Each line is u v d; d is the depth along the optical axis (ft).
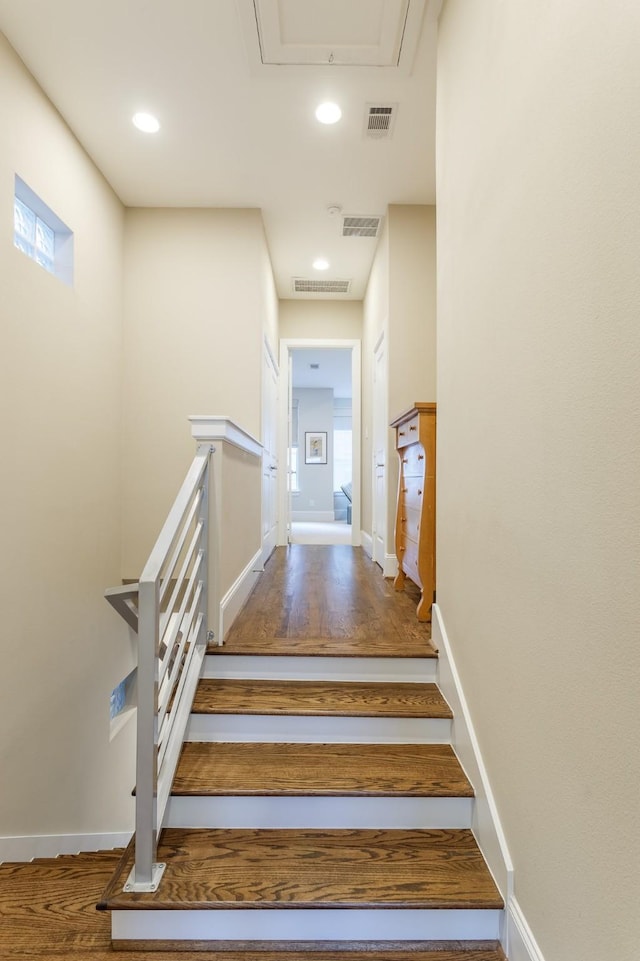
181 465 11.92
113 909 3.94
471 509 4.99
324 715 5.70
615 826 2.54
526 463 3.64
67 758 9.03
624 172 2.47
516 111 3.81
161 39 7.17
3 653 7.14
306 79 7.86
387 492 11.98
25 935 4.09
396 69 7.62
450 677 5.74
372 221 12.55
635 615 2.40
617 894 2.52
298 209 11.99
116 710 11.61
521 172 3.73
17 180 7.66
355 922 4.03
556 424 3.19
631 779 2.41
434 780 5.02
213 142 9.50
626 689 2.46
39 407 8.15
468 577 5.11
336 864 4.39
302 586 10.86
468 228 5.05
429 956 3.91
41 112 8.16
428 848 4.59
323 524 28.94
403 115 8.71
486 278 4.50
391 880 4.20
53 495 8.61
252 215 12.02
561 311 3.12
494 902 3.97
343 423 36.58
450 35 5.84
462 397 5.29
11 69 7.34
